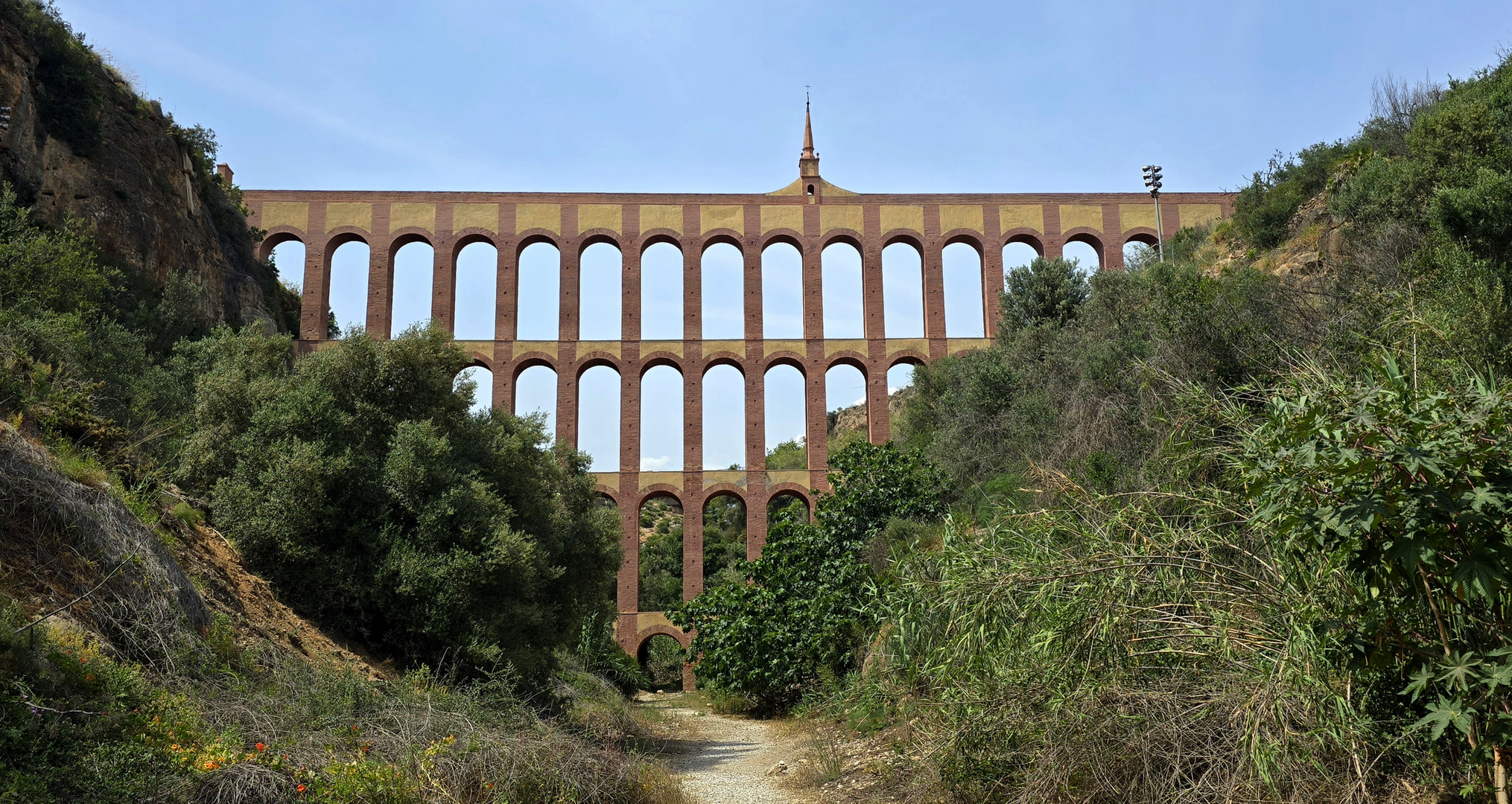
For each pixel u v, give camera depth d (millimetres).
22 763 6535
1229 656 7820
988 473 27422
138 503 12445
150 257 34125
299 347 47812
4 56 29797
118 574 9648
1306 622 7520
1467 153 20406
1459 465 5809
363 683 11328
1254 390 12047
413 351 18625
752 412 48469
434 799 8516
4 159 29031
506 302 49000
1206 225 45531
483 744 9680
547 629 18234
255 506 15367
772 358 49062
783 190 51312
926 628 12219
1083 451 18312
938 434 34969
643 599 62656
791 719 22172
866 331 49500
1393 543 6016
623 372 48625
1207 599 8555
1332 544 6520
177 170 38344
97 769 6738
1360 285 17156
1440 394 6156
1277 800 7293
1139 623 8852
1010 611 9883
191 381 25031
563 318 49062
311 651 13266
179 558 12297
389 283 49188
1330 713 7371
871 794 11242
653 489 47281
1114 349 20203
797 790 12477
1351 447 6184
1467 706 6312
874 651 18438
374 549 15750
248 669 10672
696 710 28797
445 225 49812
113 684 7887
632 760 11758
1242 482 8156
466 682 15625
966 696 9562
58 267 23438
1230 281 20609
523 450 19797
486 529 16344
